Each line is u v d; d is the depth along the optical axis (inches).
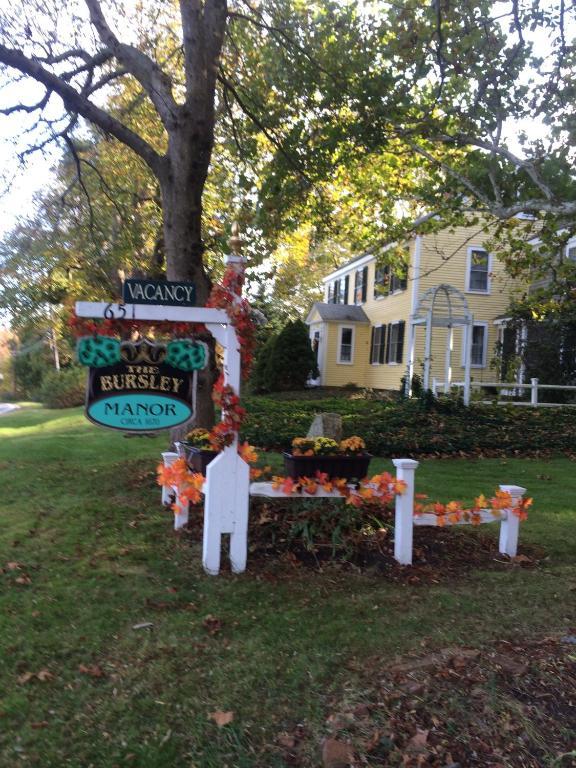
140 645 154.9
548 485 362.6
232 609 174.4
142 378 193.8
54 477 340.8
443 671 140.1
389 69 393.1
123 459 392.5
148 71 330.0
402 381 738.2
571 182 420.8
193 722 126.6
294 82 413.4
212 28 323.3
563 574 208.7
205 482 204.7
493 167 429.1
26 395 1743.4
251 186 456.8
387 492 208.1
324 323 1135.6
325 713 128.9
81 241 546.6
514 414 592.1
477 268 924.0
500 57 368.2
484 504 223.5
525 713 126.9
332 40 404.2
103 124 318.3
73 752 118.3
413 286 919.0
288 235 584.7
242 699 133.6
